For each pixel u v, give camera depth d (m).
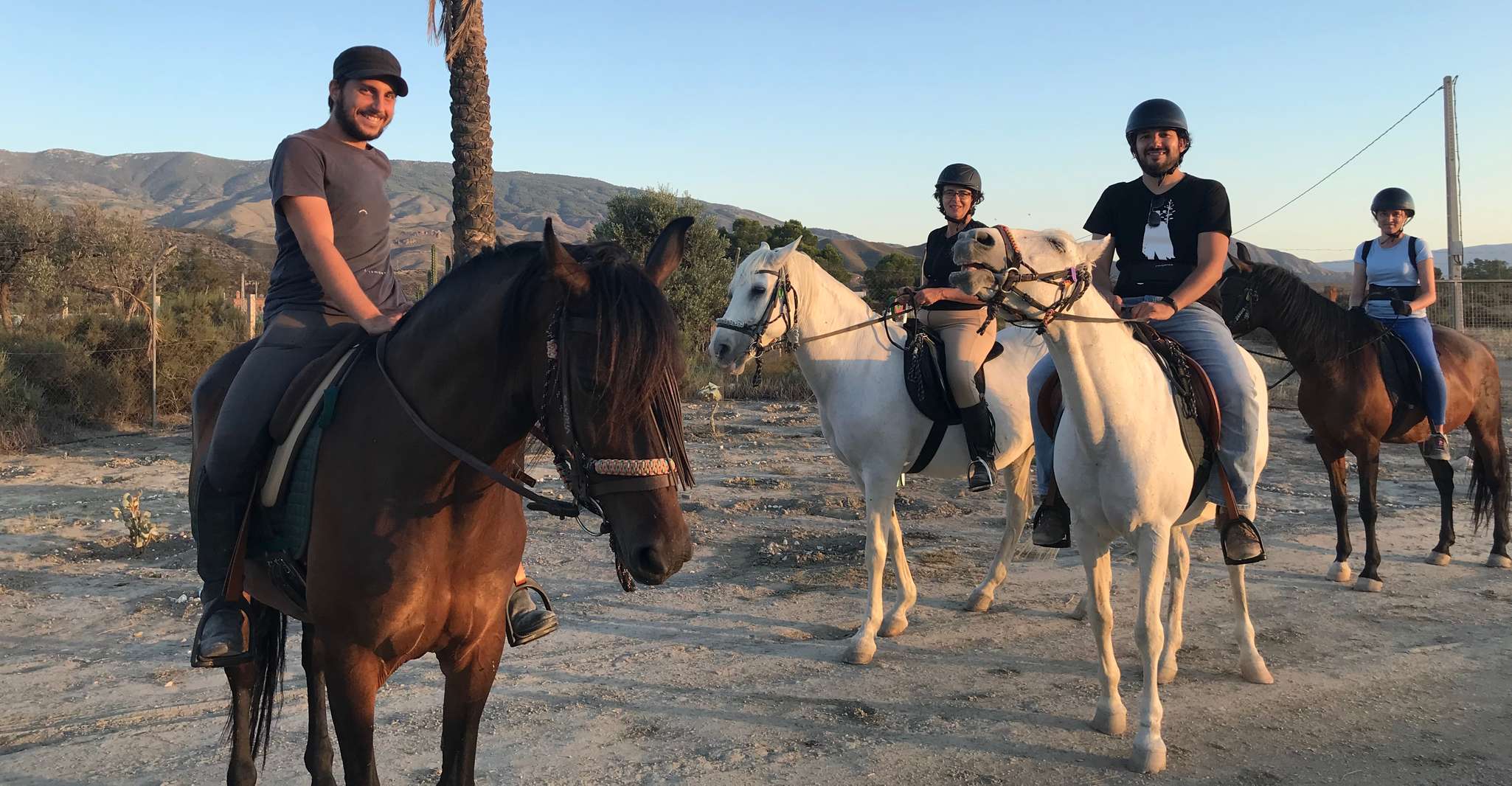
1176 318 4.57
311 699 3.15
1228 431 4.33
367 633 2.46
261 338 2.93
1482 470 7.36
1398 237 7.44
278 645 3.20
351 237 3.02
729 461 11.60
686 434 13.46
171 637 5.54
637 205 24.72
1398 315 7.09
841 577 6.92
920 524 8.70
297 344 2.84
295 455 2.62
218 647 2.55
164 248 28.39
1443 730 4.29
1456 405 7.02
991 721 4.39
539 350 2.27
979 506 9.40
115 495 9.33
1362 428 6.72
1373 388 6.67
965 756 4.02
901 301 5.39
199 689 4.75
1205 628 5.76
